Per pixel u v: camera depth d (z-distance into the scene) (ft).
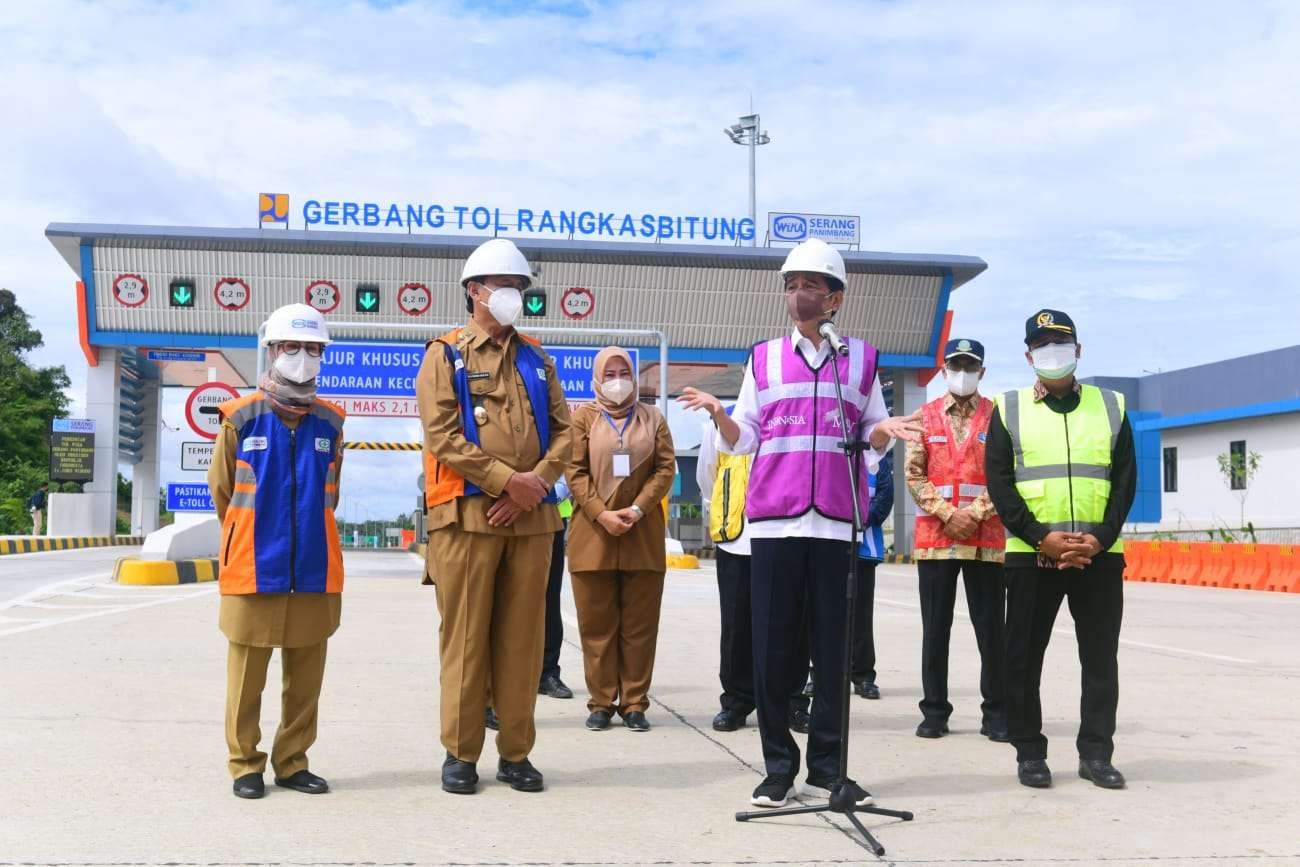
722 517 20.98
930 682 20.59
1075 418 17.21
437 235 111.14
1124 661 31.04
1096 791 16.31
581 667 28.76
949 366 21.47
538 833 13.61
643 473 21.08
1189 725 21.50
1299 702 24.22
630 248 113.19
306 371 15.70
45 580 53.36
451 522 15.72
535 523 16.03
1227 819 14.79
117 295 110.11
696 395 15.25
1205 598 60.13
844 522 15.35
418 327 50.52
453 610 15.92
